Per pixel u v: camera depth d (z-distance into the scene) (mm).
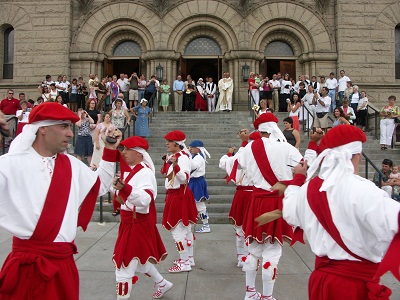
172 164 5203
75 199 2518
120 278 3785
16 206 2271
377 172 7484
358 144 2363
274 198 3990
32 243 2297
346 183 2250
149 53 18172
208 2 18328
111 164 2984
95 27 18328
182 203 5180
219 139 12555
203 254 5953
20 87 18141
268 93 15453
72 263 2465
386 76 17891
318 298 2311
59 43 18094
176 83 16844
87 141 10297
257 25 18250
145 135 12023
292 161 4008
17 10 18391
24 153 2410
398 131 14773
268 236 3908
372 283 2178
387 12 18047
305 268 5309
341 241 2225
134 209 3758
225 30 18375
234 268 5301
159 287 4262
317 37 18125
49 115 2396
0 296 2273
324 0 18125
